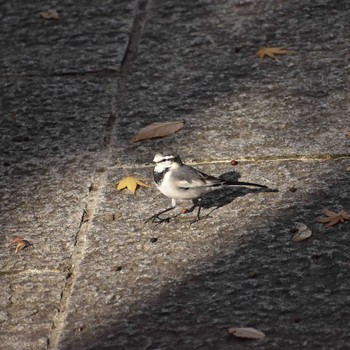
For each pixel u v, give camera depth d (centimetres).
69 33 1445
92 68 1348
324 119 1175
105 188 1092
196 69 1320
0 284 953
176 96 1260
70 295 928
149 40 1406
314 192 1044
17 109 1266
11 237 1022
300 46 1347
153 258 968
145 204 1058
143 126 1202
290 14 1435
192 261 956
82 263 973
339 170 1077
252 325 859
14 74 1349
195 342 845
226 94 1252
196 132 1177
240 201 1045
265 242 972
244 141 1148
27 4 1540
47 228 1031
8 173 1131
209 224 1012
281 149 1125
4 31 1462
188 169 988
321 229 982
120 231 1016
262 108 1212
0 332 888
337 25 1391
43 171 1131
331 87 1241
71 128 1214
